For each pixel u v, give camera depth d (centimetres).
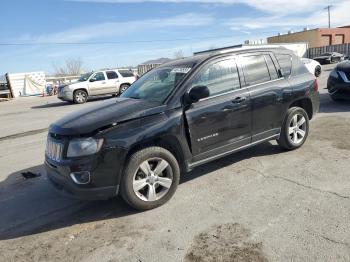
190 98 436
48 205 473
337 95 927
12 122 1325
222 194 450
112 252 348
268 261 309
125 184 404
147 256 335
